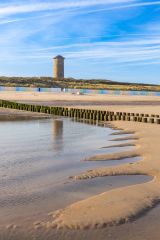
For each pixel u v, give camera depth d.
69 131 23.92
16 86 152.25
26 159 13.72
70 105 54.72
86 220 7.38
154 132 23.58
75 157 14.40
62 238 6.60
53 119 34.25
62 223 7.24
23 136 20.44
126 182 10.59
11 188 9.77
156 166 12.60
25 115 38.16
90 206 8.21
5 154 14.63
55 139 19.48
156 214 7.80
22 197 8.99
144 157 14.45
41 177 11.04
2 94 83.88
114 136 21.66
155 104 64.75
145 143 18.27
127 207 8.14
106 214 7.71
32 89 129.75
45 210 8.05
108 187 10.02
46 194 9.28
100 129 25.91
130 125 28.80
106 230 6.94
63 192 9.48
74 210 7.96
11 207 8.23
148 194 9.16
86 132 23.59
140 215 7.74
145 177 11.19
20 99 65.81
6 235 6.69
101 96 92.00
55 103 58.34
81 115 36.59
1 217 7.59
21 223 7.26
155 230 6.96
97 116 34.31
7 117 34.72
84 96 88.00
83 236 6.69
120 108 49.91
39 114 40.09
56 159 13.90
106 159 14.07
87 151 15.87
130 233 6.82
